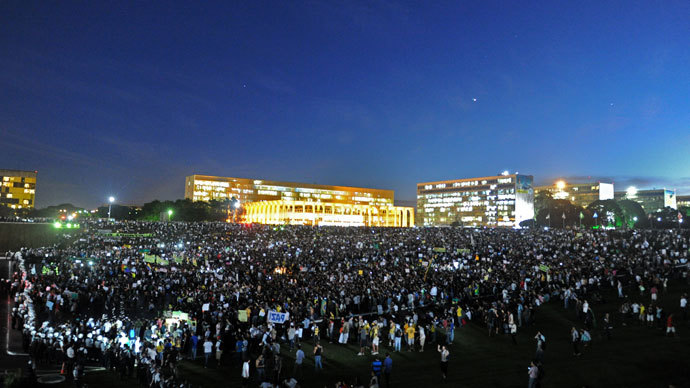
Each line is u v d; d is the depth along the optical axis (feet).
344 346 100.68
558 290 137.39
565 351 94.17
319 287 128.77
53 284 138.00
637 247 211.61
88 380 80.53
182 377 81.51
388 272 152.15
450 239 268.00
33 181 652.48
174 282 144.36
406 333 101.45
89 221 405.80
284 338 102.58
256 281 146.72
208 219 641.40
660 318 107.65
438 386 76.02
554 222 552.00
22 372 77.92
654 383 76.13
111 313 124.57
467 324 116.57
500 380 78.59
